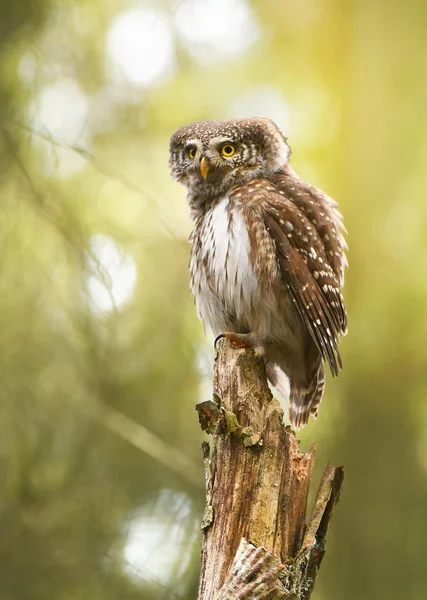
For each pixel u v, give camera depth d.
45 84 11.59
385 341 12.34
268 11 14.02
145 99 13.34
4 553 9.99
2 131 10.53
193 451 10.90
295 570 6.08
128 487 10.62
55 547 10.12
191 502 10.59
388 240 12.76
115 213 12.20
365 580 11.50
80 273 10.60
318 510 6.32
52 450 10.55
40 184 10.74
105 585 10.02
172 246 11.84
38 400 10.60
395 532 11.65
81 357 10.71
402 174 13.07
